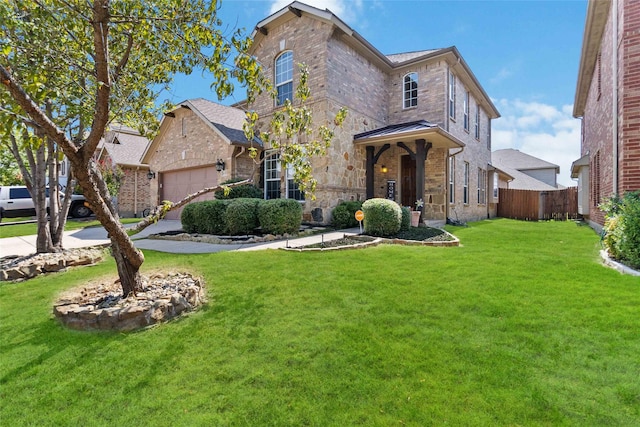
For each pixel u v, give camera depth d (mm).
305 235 9164
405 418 2162
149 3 4281
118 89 4883
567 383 2441
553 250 6965
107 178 16266
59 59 4246
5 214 15086
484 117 18094
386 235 8492
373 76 13055
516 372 2586
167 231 10648
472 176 15930
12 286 5031
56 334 3436
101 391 2547
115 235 4004
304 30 11430
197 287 4387
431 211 12664
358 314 3689
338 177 11133
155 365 2850
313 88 11047
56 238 6895
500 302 3885
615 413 2139
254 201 9367
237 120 15055
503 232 10281
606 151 9117
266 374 2674
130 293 4156
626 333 3086
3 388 2604
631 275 4848
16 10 4086
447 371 2627
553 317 3469
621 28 7129
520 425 2074
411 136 10367
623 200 6051
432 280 4742
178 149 14750
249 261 5879
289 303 4027
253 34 12617
